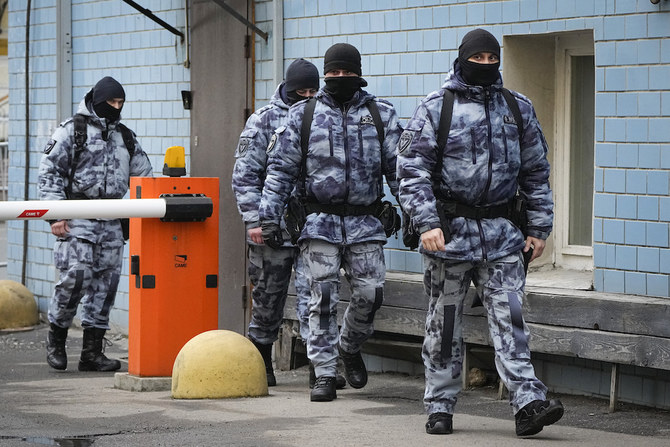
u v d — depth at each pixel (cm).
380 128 716
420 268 842
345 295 859
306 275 803
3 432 644
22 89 1235
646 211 706
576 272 792
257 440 609
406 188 596
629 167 714
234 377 754
